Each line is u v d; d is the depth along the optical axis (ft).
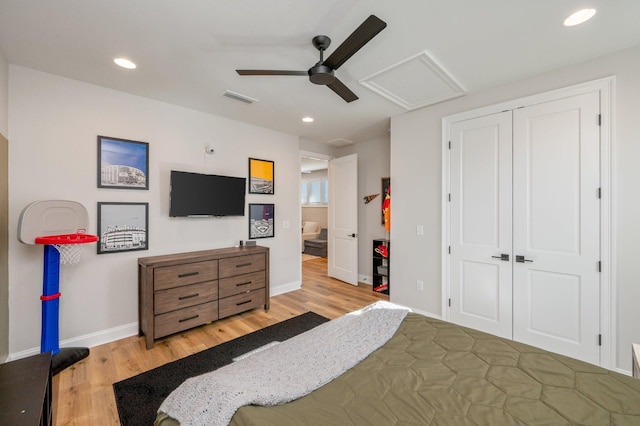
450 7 5.26
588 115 7.29
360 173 16.65
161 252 9.87
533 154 8.13
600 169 7.14
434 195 10.28
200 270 9.49
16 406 3.27
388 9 5.30
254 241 12.27
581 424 3.00
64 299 8.04
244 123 12.32
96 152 8.50
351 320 5.79
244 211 12.01
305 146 15.93
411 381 3.78
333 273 17.33
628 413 3.14
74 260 7.89
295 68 7.59
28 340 7.45
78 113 8.21
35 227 6.99
